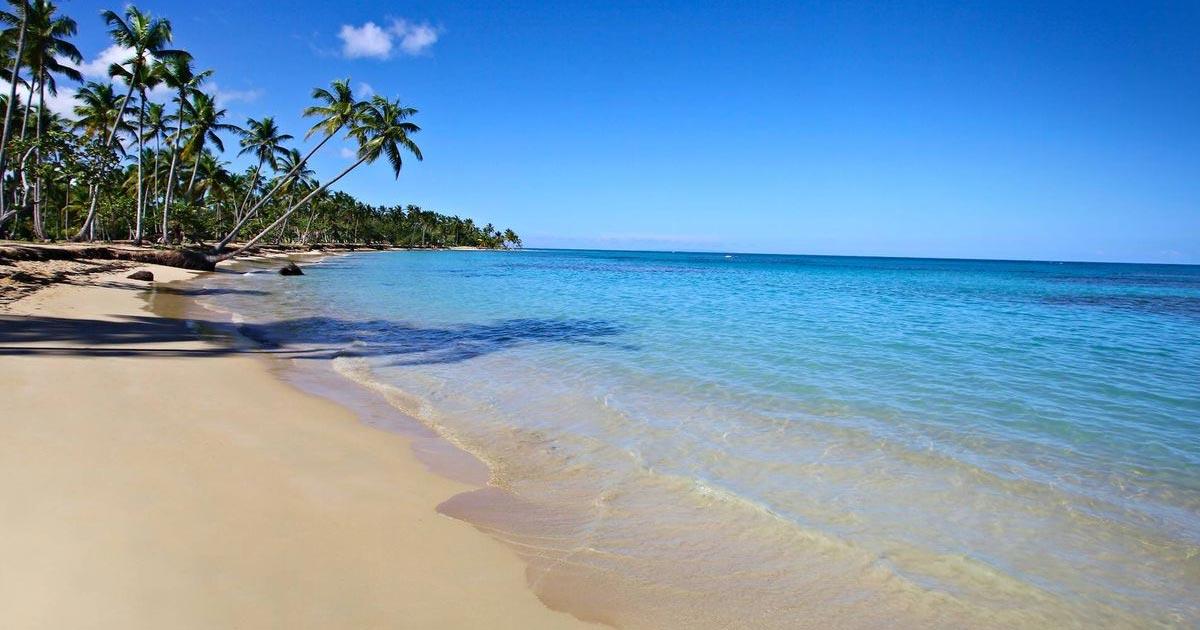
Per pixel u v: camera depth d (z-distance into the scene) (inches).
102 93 1695.4
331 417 311.4
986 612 157.8
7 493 185.6
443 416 326.0
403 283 1432.1
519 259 4623.5
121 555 156.5
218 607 138.6
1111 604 162.7
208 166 2304.4
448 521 197.0
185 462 225.6
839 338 609.9
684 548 186.2
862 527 201.6
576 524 200.4
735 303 1031.0
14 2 1226.0
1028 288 1887.3
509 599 154.3
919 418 325.1
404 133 1523.1
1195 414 340.2
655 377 421.1
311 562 163.0
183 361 421.1
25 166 1339.8
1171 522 209.3
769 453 269.6
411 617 142.2
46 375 340.2
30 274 811.4
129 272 1186.6
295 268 1592.0
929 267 4758.9
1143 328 786.2
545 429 303.6
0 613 129.3
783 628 149.2
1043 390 393.7
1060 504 221.6
